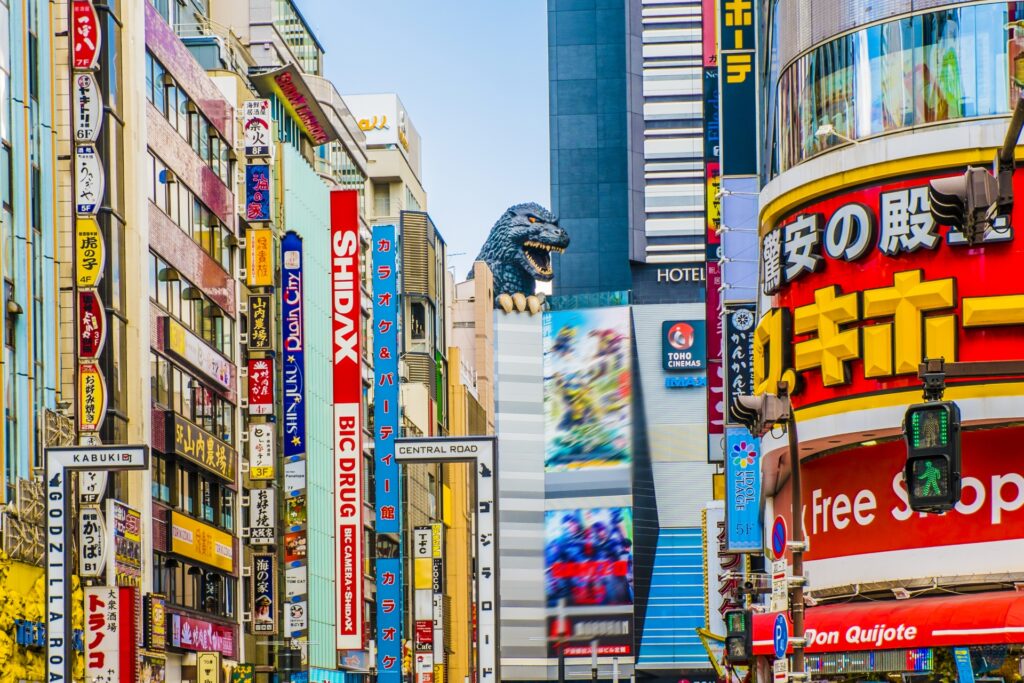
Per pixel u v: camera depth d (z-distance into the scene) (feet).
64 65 202.18
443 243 487.20
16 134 179.93
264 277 281.33
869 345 176.96
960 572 173.68
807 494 193.67
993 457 172.45
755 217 248.52
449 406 501.15
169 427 231.71
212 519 260.62
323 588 322.34
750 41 250.78
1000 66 173.88
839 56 185.37
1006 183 69.10
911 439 69.10
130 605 197.77
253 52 350.43
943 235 172.24
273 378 279.90
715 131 327.47
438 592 400.47
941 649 162.50
